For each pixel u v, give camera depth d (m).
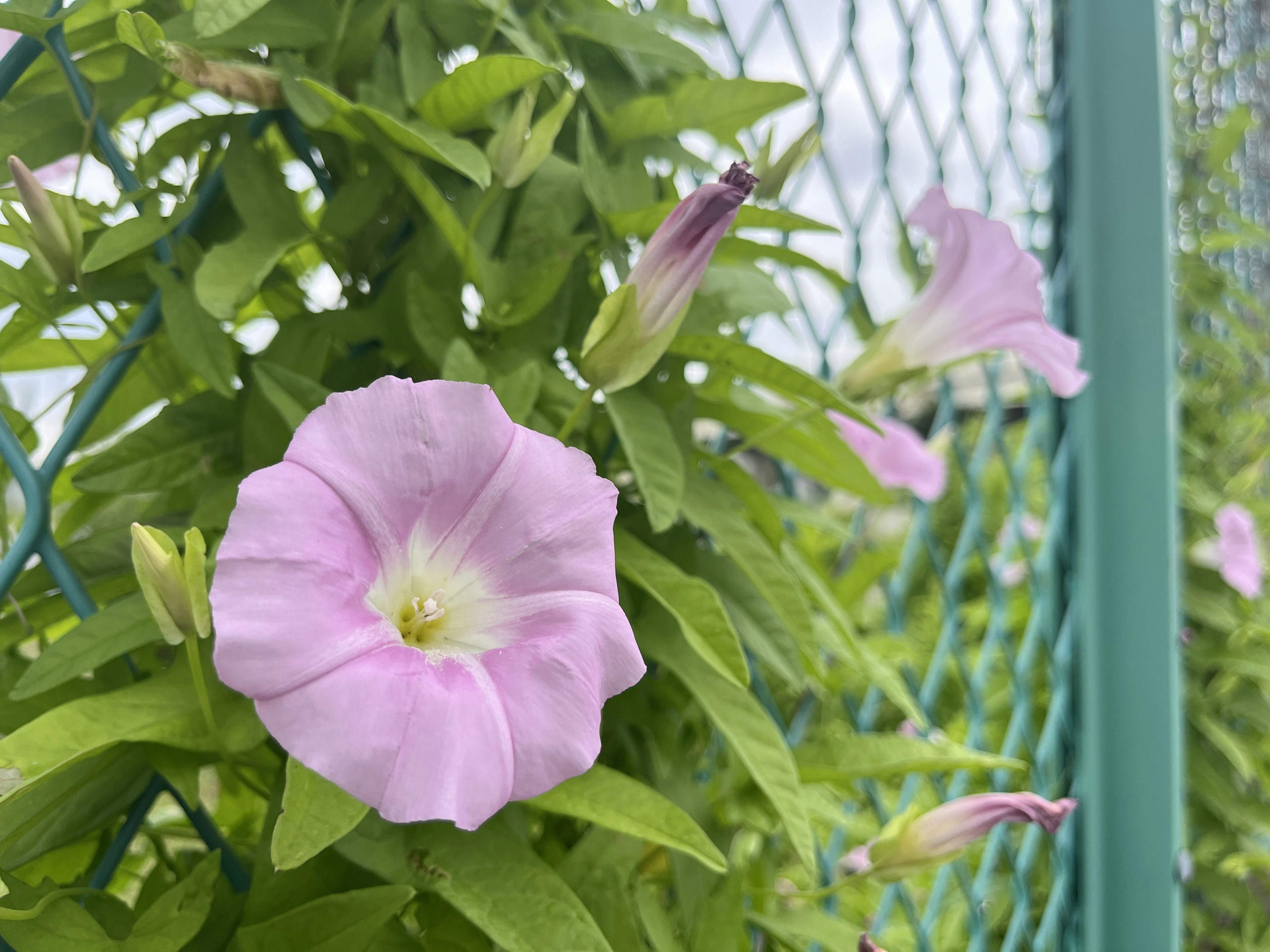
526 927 0.18
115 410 0.24
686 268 0.20
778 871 0.33
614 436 0.24
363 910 0.18
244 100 0.21
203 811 0.20
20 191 0.19
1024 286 0.27
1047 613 0.44
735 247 0.25
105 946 0.18
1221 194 0.64
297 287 0.24
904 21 0.33
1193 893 0.63
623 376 0.20
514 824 0.20
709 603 0.21
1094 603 0.42
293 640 0.15
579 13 0.25
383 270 0.23
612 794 0.19
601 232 0.24
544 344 0.23
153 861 0.27
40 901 0.18
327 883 0.19
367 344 0.23
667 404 0.24
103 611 0.19
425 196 0.21
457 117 0.22
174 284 0.20
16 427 0.21
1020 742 0.54
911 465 0.41
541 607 0.17
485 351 0.23
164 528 0.22
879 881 0.25
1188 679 0.61
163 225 0.20
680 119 0.25
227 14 0.19
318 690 0.15
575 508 0.18
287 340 0.22
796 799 0.21
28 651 0.25
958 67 0.35
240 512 0.15
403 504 0.17
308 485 0.16
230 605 0.15
